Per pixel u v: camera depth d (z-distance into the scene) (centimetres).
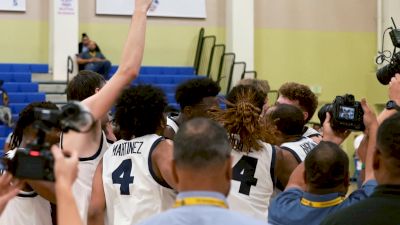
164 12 1354
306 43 1425
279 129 343
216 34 1386
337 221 197
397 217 189
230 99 354
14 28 1274
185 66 1369
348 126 283
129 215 281
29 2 1280
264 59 1404
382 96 1422
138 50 247
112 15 1326
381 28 1416
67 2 1255
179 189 174
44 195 281
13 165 173
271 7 1408
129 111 287
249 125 304
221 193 172
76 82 330
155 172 280
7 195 185
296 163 319
